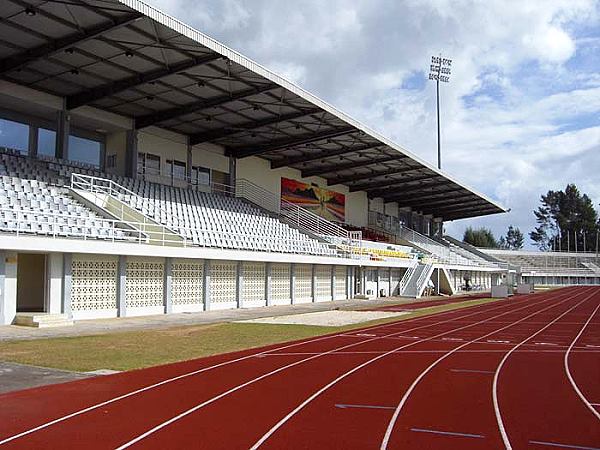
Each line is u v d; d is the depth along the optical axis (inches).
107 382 445.4
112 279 964.0
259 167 1791.3
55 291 863.1
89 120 1261.1
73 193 1059.3
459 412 358.6
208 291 1171.3
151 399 388.8
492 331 885.8
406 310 1366.9
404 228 2746.1
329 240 1769.2
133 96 1204.5
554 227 5949.8
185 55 993.5
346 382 455.2
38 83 1110.4
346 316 1151.0
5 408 359.6
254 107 1299.2
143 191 1302.9
